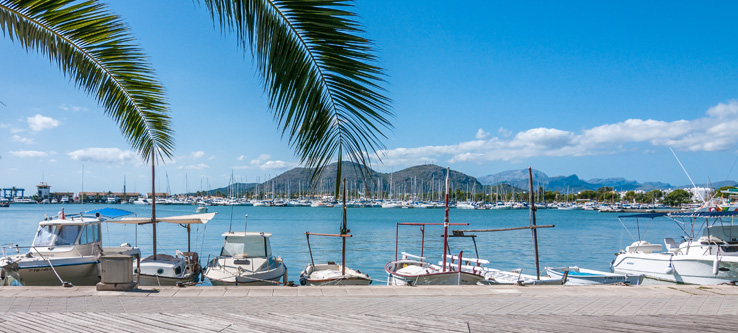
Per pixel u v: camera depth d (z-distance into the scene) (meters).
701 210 22.55
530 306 8.23
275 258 18.09
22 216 99.31
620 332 6.60
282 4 3.77
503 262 31.75
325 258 32.94
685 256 19.72
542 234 57.88
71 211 129.12
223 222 83.62
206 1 4.03
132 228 61.78
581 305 8.38
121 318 6.96
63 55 7.02
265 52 3.90
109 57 7.40
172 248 38.44
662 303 8.63
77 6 6.50
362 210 160.00
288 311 7.55
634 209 149.12
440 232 59.19
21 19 6.41
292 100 3.92
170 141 9.35
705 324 7.09
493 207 179.00
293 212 140.12
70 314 7.16
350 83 3.93
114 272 9.05
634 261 21.94
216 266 16.28
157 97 8.30
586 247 41.94
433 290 9.62
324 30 3.81
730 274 18.55
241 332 6.30
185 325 6.61
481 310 7.84
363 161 4.04
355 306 8.01
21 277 14.18
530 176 16.69
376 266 29.38
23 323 6.60
